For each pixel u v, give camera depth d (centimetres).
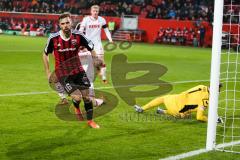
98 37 1588
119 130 991
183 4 5291
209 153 823
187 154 812
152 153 816
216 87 838
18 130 964
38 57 2812
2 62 2450
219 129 1042
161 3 5441
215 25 834
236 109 1301
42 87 1579
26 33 5641
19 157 772
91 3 5772
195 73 2273
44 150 819
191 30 4800
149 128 1018
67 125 1024
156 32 5078
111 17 5431
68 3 5916
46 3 6028
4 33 5778
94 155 795
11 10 6116
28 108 1204
